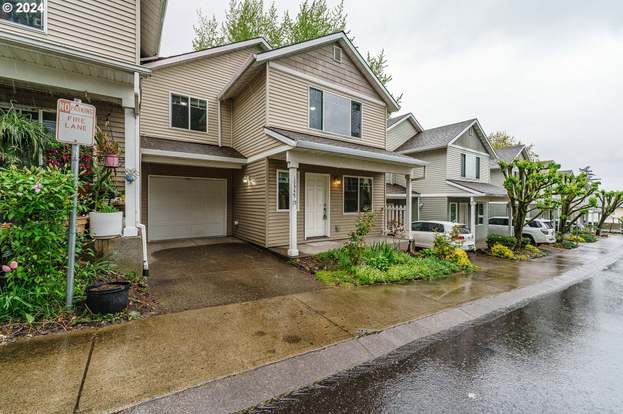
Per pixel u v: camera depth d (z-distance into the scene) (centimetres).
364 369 278
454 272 734
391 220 1103
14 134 424
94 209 476
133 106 518
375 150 970
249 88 903
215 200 1016
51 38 502
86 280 387
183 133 952
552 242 1384
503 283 652
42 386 216
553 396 241
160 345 288
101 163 487
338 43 947
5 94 518
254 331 334
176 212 945
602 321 430
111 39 552
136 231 509
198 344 296
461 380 262
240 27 1411
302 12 1418
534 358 309
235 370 254
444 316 427
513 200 1158
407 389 246
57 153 469
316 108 902
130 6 571
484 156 1736
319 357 288
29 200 305
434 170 1541
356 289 528
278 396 230
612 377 273
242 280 539
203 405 211
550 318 442
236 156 921
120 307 345
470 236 1074
